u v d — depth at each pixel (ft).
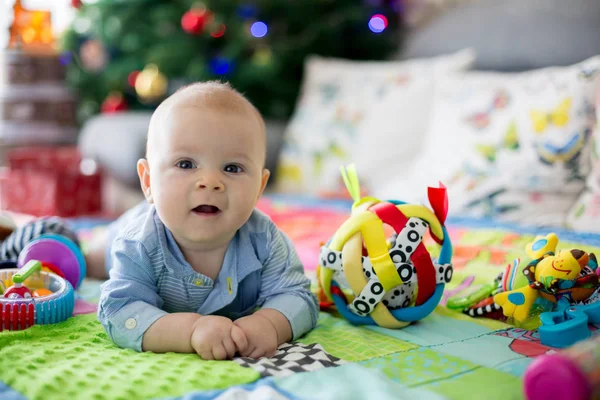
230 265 3.44
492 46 7.92
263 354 3.07
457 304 3.83
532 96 6.37
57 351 3.02
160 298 3.38
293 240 5.50
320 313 3.86
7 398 2.52
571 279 3.38
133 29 9.18
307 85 8.45
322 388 2.62
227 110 3.24
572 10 7.34
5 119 9.14
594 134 5.77
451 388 2.65
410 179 6.92
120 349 3.12
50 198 7.35
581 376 2.14
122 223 4.40
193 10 8.80
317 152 7.73
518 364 2.95
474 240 5.25
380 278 3.33
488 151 6.36
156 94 8.94
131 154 7.34
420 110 7.54
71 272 4.17
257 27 8.74
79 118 9.99
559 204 5.99
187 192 3.14
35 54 9.21
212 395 2.53
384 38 9.35
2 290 3.79
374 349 3.15
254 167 3.28
